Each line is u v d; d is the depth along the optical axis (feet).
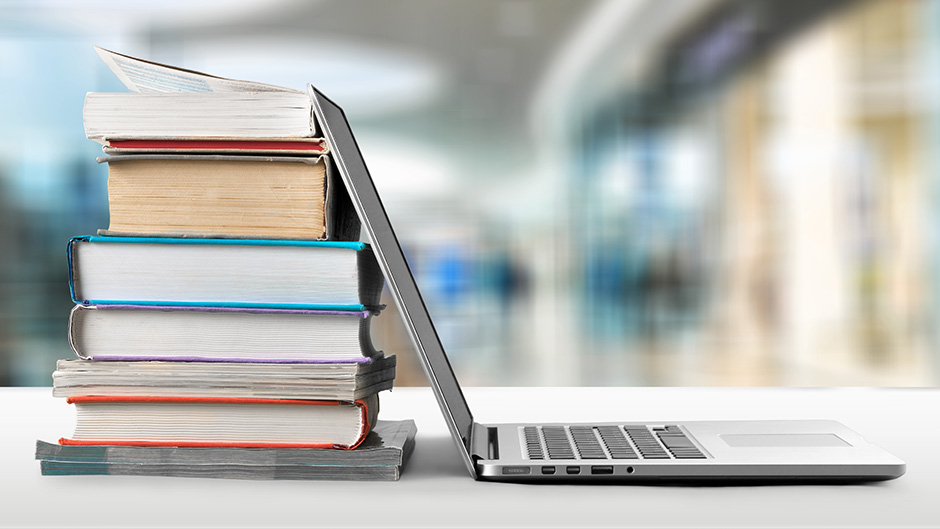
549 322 15.02
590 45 15.11
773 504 1.65
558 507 1.63
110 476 1.94
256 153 1.98
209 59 14.16
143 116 2.01
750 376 15.44
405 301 1.86
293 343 1.95
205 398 1.94
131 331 1.98
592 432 2.23
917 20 15.21
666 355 15.23
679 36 15.30
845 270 15.38
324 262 1.94
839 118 15.37
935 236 15.24
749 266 15.39
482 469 1.85
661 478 1.81
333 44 14.56
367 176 2.02
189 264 1.97
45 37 13.25
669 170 15.28
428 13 14.78
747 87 15.26
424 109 14.87
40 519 1.54
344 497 1.72
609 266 15.12
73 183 13.21
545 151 15.10
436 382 1.87
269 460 1.91
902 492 1.76
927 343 15.40
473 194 14.99
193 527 1.48
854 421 2.70
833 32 15.26
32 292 13.32
